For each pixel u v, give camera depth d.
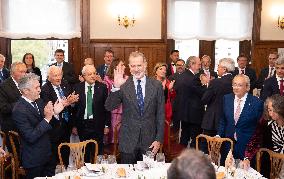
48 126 3.71
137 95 3.97
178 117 6.19
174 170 1.28
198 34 8.61
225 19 8.70
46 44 8.19
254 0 8.73
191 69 6.11
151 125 4.01
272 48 8.91
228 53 8.93
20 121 3.66
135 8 8.25
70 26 8.10
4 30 7.80
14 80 5.16
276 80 5.49
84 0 8.02
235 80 4.14
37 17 7.95
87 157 5.07
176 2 8.46
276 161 3.62
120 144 4.04
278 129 3.59
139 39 8.33
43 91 4.68
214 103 5.34
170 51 8.66
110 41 8.23
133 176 3.23
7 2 7.78
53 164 4.42
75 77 7.86
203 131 5.75
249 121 4.19
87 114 5.01
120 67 3.96
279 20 8.86
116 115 5.82
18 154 4.62
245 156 3.80
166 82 5.60
